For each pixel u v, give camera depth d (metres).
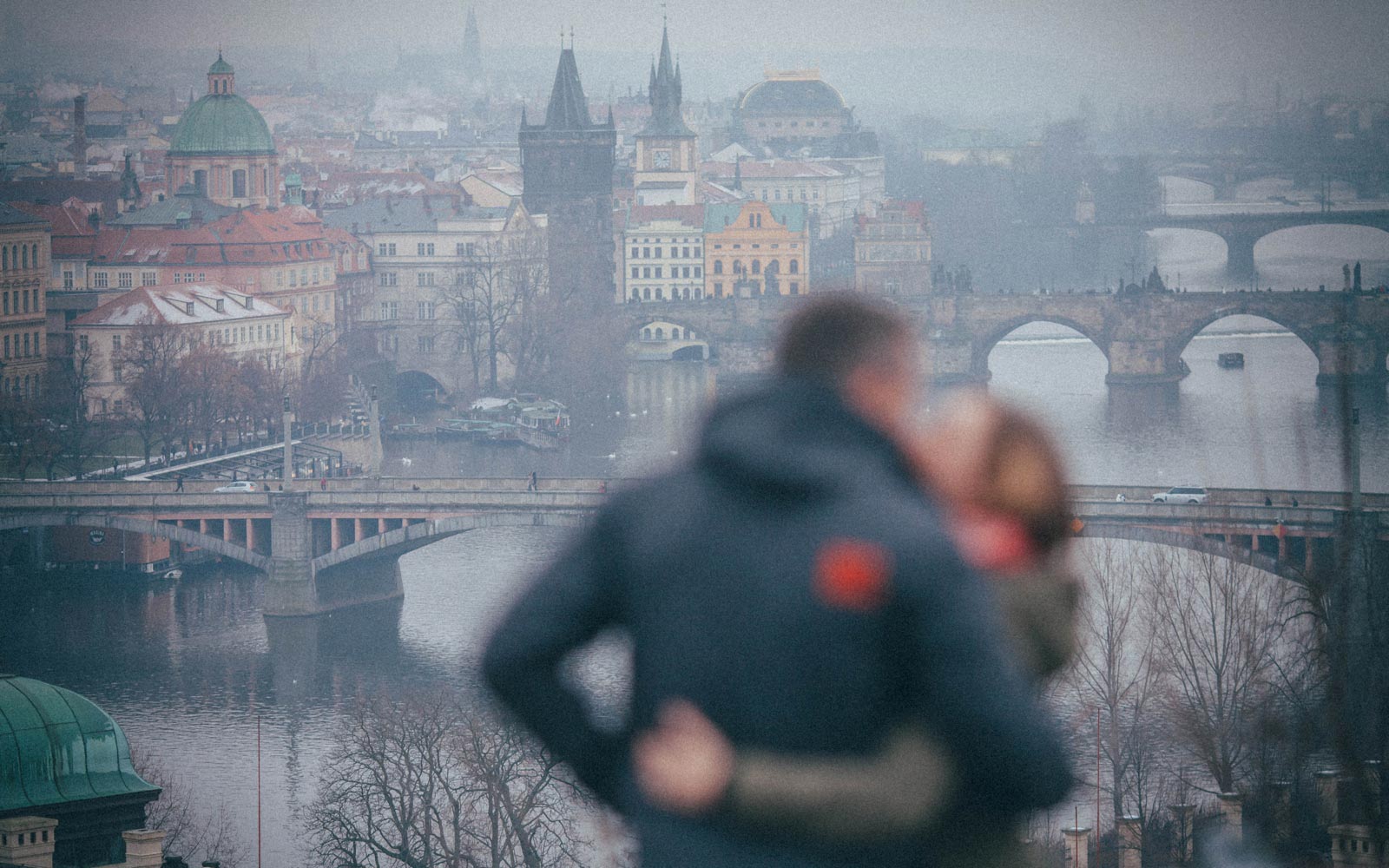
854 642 11.45
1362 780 77.88
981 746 11.23
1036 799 11.23
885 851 11.35
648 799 11.66
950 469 14.05
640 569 11.85
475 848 129.88
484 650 12.02
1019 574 13.66
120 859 91.88
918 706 11.44
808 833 11.34
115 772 92.81
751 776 11.38
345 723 175.75
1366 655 82.19
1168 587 145.75
